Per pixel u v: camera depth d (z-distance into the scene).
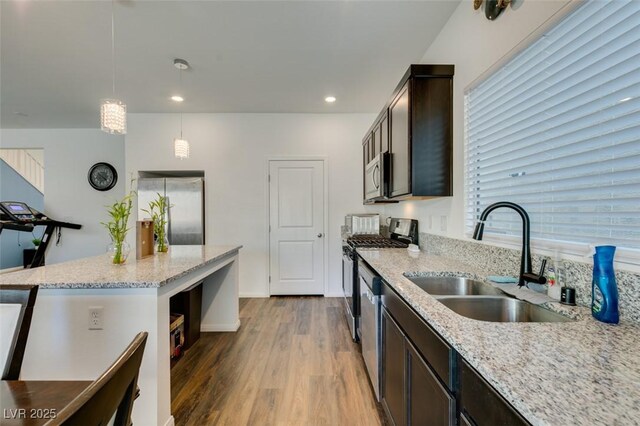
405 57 2.69
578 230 1.13
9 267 5.23
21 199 5.50
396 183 2.38
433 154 2.06
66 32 2.28
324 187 4.25
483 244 1.69
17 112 4.09
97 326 1.52
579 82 1.11
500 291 1.33
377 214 3.86
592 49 1.05
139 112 4.16
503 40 1.52
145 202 4.05
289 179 4.25
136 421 1.50
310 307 3.73
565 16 1.14
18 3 1.95
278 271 4.26
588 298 1.04
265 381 2.07
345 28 2.26
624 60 0.94
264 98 3.66
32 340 1.52
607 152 1.01
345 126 4.24
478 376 0.71
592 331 0.84
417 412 1.12
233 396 1.91
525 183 1.41
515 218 1.49
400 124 2.26
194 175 4.52
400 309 1.35
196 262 2.09
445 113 2.06
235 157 4.22
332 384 2.03
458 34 2.01
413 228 2.79
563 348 0.73
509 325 0.89
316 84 3.26
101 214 4.92
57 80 3.12
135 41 2.42
